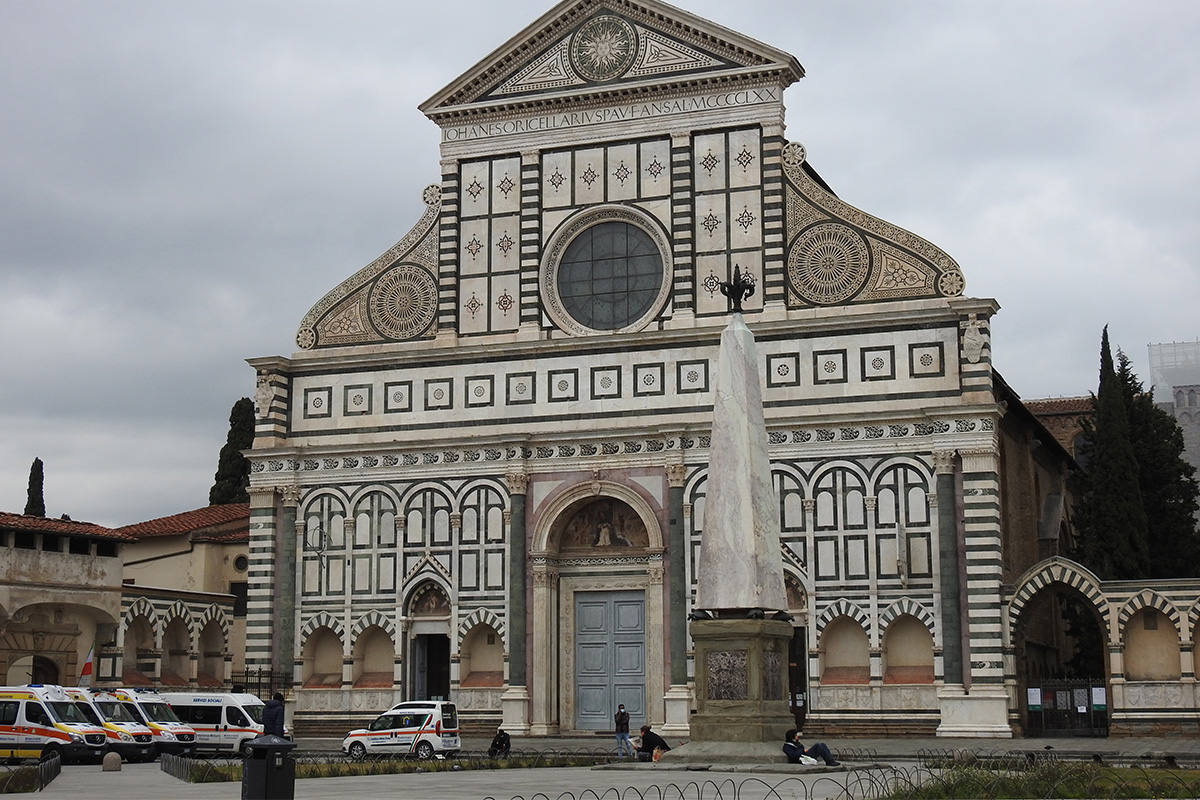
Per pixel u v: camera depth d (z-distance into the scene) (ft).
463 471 231.91
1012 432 242.78
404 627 231.30
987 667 203.10
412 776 145.38
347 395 241.14
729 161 228.43
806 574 213.46
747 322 221.87
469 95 242.78
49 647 232.53
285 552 238.27
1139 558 248.93
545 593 225.76
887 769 140.56
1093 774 118.01
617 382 227.20
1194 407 387.55
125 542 245.24
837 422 214.69
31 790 125.49
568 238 235.81
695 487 220.64
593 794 112.47
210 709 203.92
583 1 238.27
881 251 218.59
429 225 242.37
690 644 216.95
